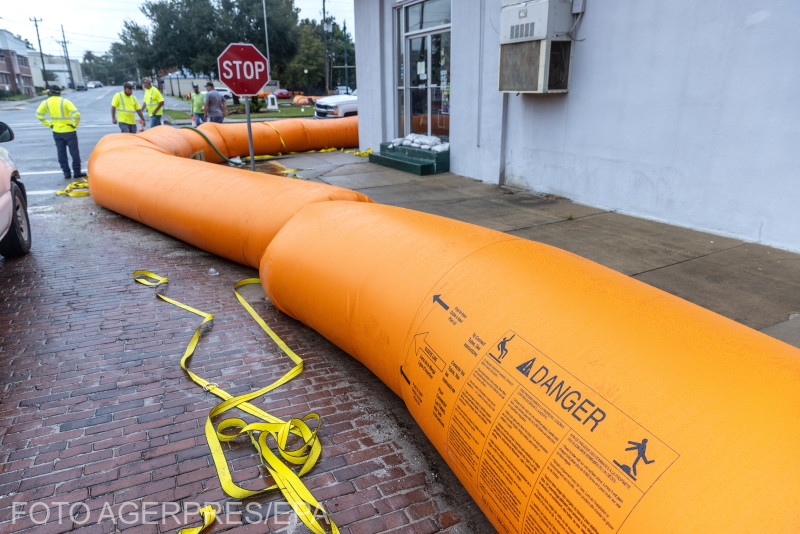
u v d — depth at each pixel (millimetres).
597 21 6805
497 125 8859
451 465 2287
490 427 1894
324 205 4109
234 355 3764
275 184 5297
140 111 12477
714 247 5488
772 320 3846
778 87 5168
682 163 6168
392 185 9336
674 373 1597
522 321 2027
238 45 7414
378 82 12367
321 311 3436
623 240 5789
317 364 3646
